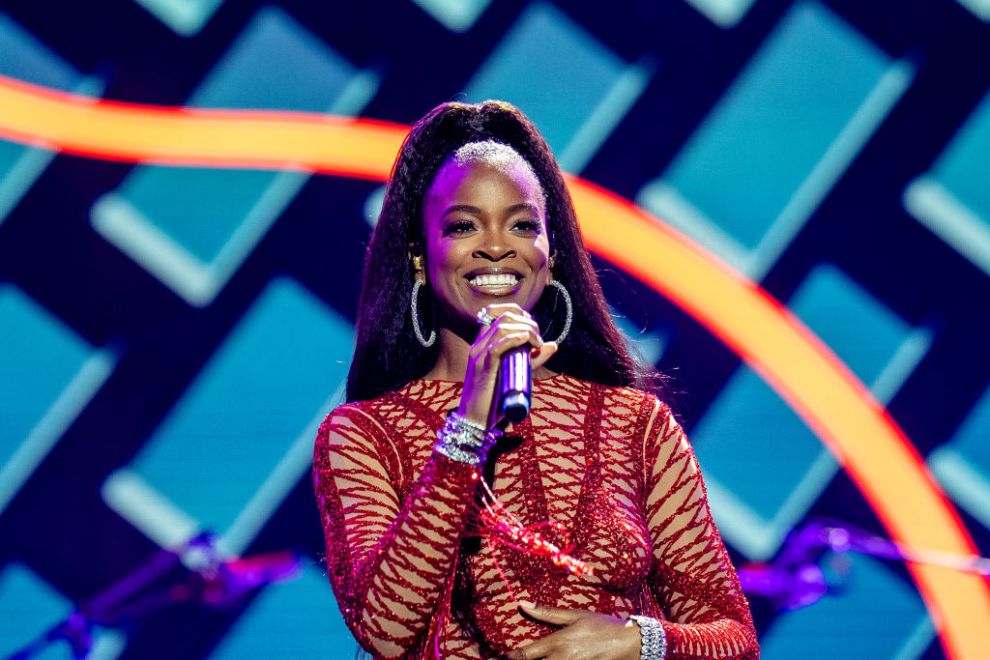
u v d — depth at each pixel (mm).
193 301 14672
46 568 14469
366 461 5816
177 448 14602
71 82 14781
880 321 14492
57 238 14688
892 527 14250
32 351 14633
